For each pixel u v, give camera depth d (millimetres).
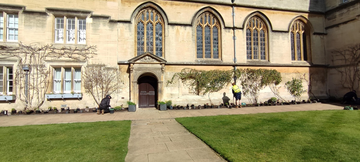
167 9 14398
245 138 6000
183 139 6242
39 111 11867
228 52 15289
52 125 8219
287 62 16453
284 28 16594
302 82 16625
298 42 17328
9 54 12164
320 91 17031
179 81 14250
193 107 13539
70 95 12625
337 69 16531
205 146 5531
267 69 15914
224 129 7188
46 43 12648
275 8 16250
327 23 17500
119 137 6324
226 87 15023
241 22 15703
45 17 12711
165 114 11242
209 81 14578
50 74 12648
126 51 13609
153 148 5398
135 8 13883
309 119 8820
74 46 12977
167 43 14289
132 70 13188
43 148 5281
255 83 15531
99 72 13102
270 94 15867
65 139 6113
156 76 13547
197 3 14922
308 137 6016
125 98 13398
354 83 15172
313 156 4527
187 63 14305
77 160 4465
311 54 17125
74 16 13180
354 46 15141
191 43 14648
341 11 16188
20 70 12234
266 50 16312
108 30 13484
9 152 4988
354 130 6742
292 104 15258
